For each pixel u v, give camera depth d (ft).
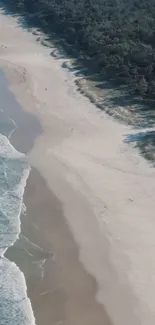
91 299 97.04
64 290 99.30
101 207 121.49
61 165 139.03
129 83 183.01
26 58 220.84
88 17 242.99
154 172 134.10
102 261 105.70
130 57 195.52
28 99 180.24
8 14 286.87
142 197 124.36
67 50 225.56
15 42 242.17
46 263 106.22
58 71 204.23
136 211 119.55
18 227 116.37
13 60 218.18
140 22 226.79
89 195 126.11
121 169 135.74
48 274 103.30
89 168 136.98
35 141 152.25
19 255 108.47
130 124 159.33
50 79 196.85
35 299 97.45
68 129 158.51
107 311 94.27
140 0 258.98
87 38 221.46
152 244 109.19
